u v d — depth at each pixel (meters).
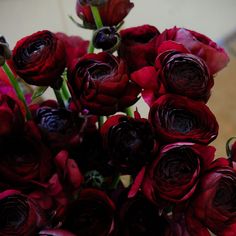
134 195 0.49
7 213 0.47
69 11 1.23
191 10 1.25
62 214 0.49
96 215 0.50
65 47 0.55
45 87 0.56
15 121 0.49
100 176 0.53
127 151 0.48
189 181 0.48
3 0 1.28
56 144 0.51
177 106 0.51
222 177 0.48
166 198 0.48
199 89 0.51
